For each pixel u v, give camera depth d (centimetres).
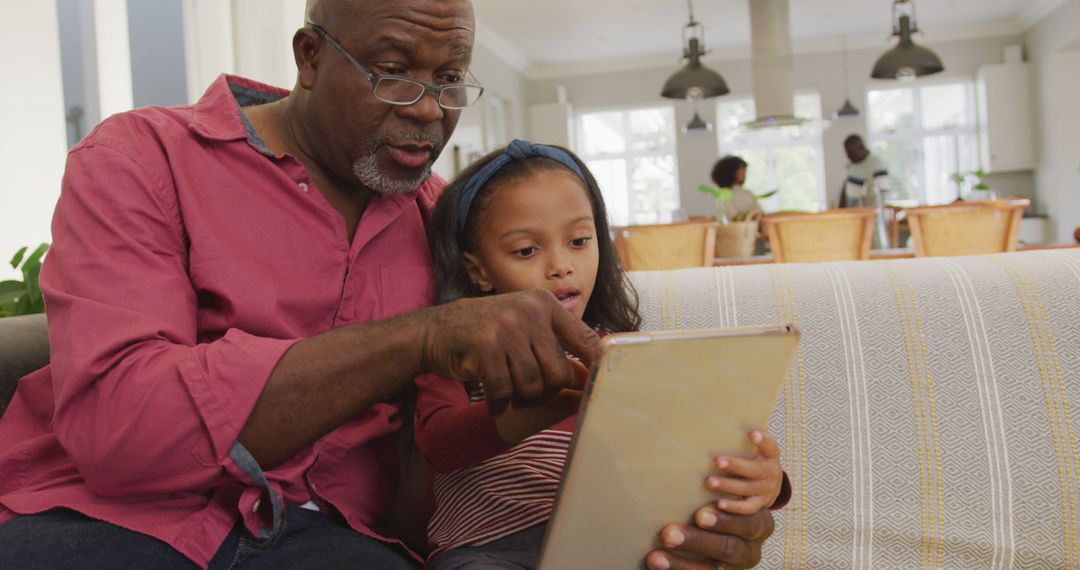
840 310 123
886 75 672
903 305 123
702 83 668
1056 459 114
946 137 1009
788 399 120
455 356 73
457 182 111
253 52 340
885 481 117
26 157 266
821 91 1015
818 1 842
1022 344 118
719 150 1044
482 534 99
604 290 119
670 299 128
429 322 75
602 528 73
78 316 80
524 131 1063
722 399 69
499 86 945
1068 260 125
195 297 90
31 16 269
